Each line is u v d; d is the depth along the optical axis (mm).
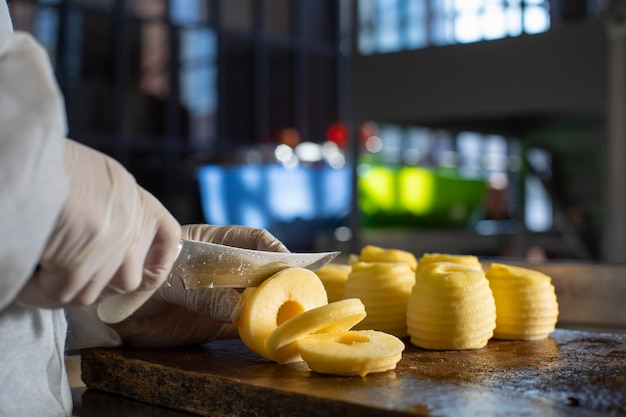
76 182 564
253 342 876
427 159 5359
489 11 2475
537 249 3057
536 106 2326
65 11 6863
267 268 893
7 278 542
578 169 2898
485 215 4582
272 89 8711
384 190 3754
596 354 954
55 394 727
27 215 524
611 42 2156
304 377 794
